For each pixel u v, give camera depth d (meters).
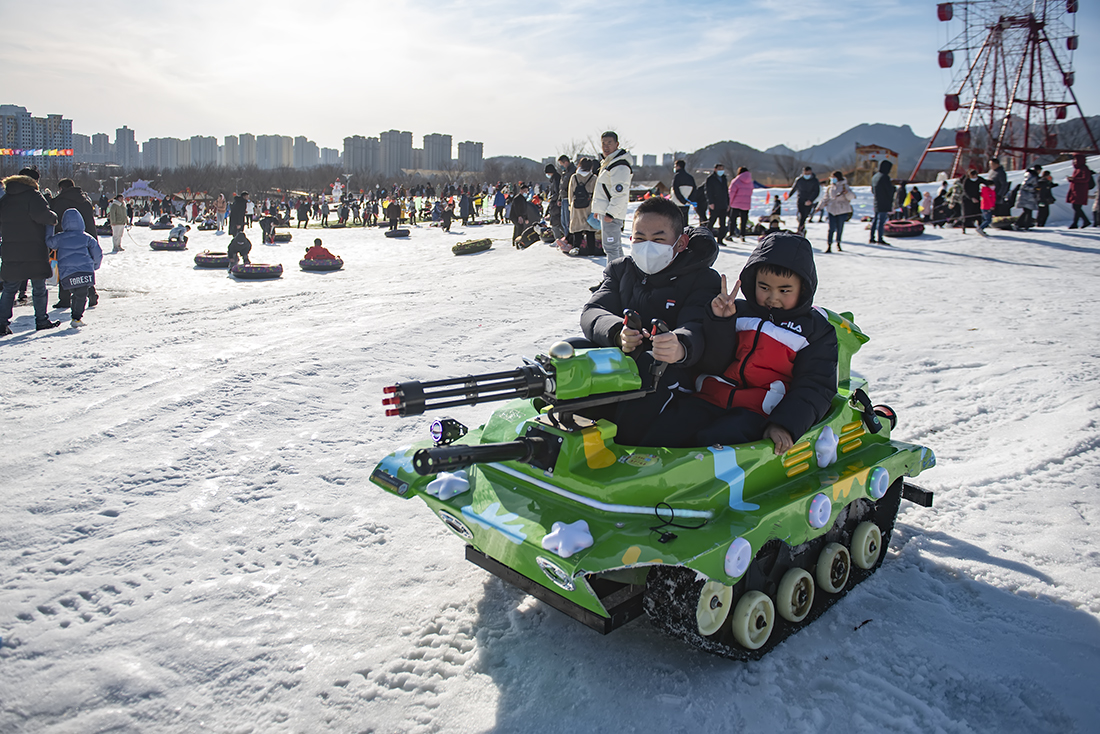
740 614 2.91
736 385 3.48
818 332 3.38
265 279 16.25
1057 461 4.95
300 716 2.66
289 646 3.04
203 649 3.00
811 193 16.09
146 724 2.61
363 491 4.43
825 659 3.05
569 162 15.57
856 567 3.66
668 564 2.60
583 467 2.96
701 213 16.89
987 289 11.19
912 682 2.91
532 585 2.96
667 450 3.01
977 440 5.41
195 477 4.54
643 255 3.57
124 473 4.54
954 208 21.88
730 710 2.72
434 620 3.25
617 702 2.75
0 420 5.39
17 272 8.44
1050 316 9.22
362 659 2.97
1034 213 22.55
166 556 3.67
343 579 3.54
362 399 5.99
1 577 3.43
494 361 7.02
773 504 3.01
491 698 2.77
